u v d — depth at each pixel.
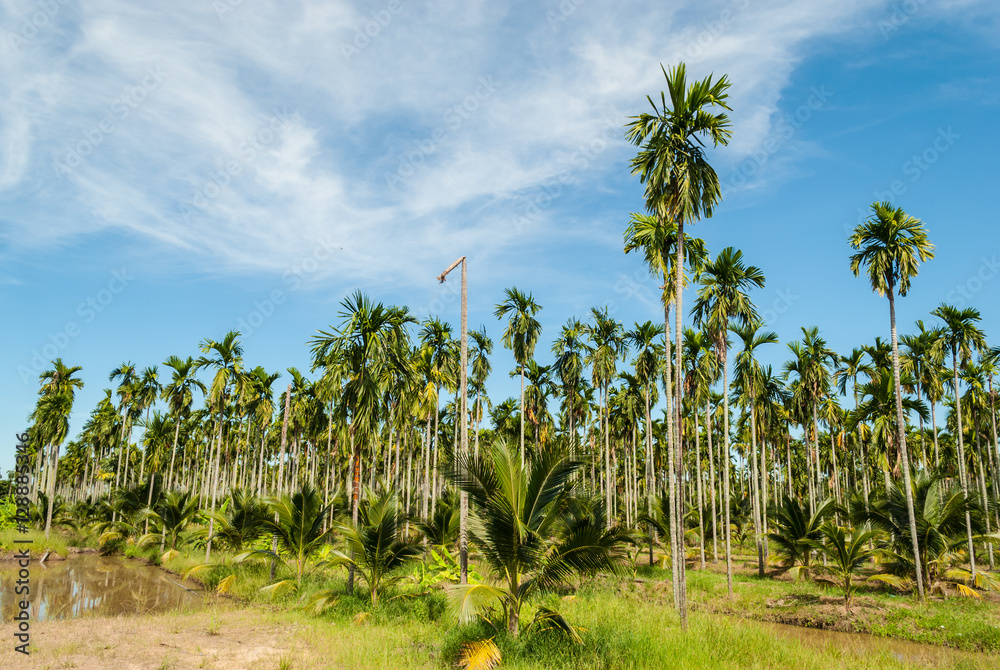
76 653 10.70
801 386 30.89
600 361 33.91
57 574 25.97
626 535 11.60
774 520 28.38
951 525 21.14
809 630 16.97
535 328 32.59
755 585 22.52
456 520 23.23
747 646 12.17
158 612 16.72
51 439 37.69
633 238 18.34
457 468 11.40
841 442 38.88
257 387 34.97
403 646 12.30
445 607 15.16
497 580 12.78
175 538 32.97
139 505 36.22
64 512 45.84
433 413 34.06
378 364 19.38
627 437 41.16
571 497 12.23
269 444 56.69
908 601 18.75
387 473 38.25
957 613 16.80
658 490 58.94
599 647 11.15
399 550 16.83
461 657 10.61
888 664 11.91
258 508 23.16
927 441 49.09
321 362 20.17
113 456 68.06
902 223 20.02
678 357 16.31
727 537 21.38
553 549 11.55
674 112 15.41
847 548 18.88
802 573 25.53
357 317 19.20
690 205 15.28
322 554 24.45
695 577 24.27
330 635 13.01
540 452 12.13
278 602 18.48
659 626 13.75
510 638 11.28
